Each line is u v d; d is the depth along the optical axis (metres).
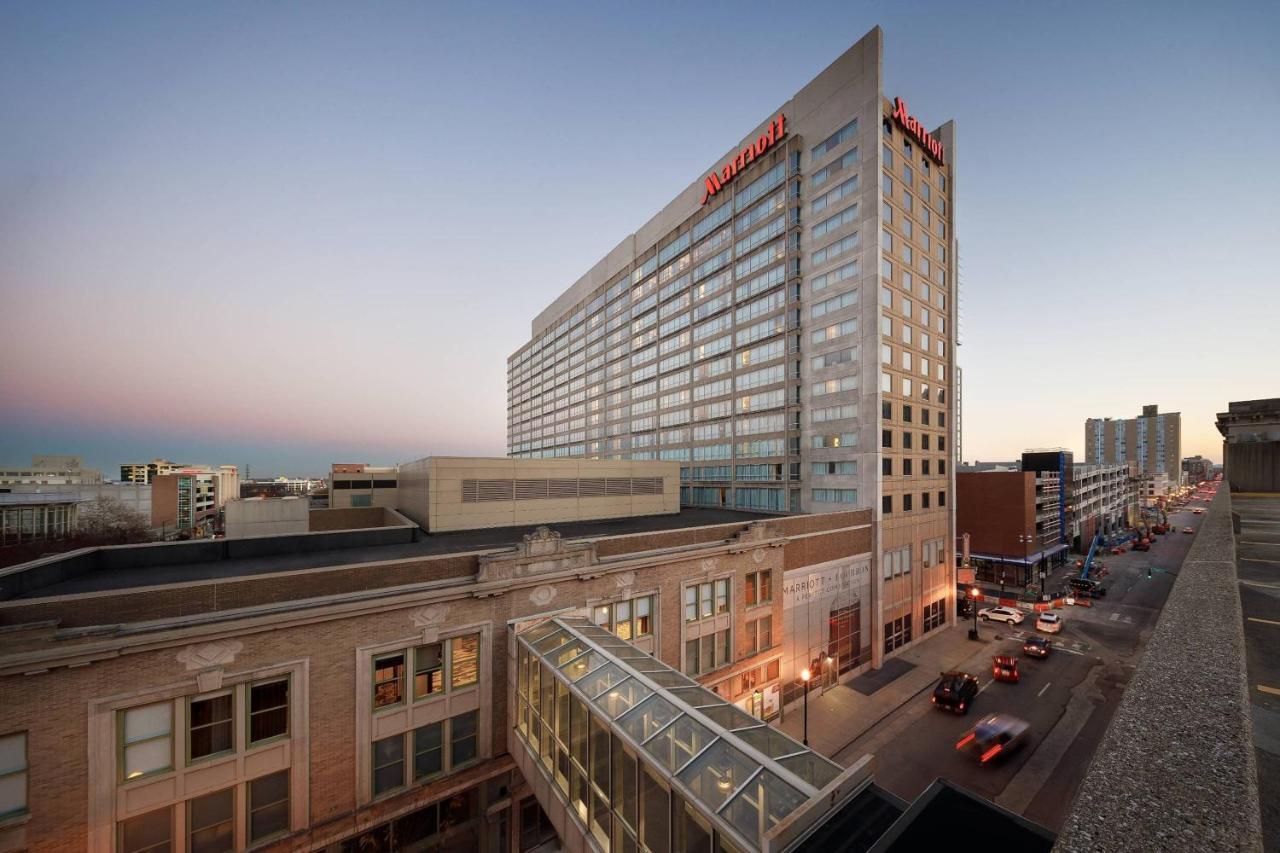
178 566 21.44
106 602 14.70
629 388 76.06
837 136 44.03
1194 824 2.96
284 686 16.72
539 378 118.38
